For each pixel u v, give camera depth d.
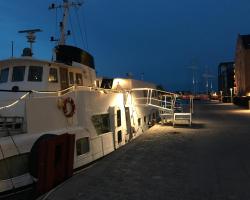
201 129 18.52
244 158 10.83
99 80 20.34
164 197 7.18
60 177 10.16
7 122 10.87
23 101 11.66
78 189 7.86
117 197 7.26
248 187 7.78
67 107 12.63
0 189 9.35
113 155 11.46
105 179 8.62
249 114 29.95
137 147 12.91
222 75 107.62
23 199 9.84
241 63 70.38
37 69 13.52
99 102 14.80
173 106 23.53
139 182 8.31
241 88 70.88
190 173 9.07
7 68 13.79
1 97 13.27
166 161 10.51
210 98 93.44
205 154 11.50
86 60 17.12
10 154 9.69
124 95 18.19
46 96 12.29
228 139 14.76
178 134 16.50
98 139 14.09
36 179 9.84
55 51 16.22
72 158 10.72
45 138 10.05
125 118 17.69
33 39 16.42
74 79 15.59
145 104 21.44
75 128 12.65
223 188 7.72
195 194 7.33
